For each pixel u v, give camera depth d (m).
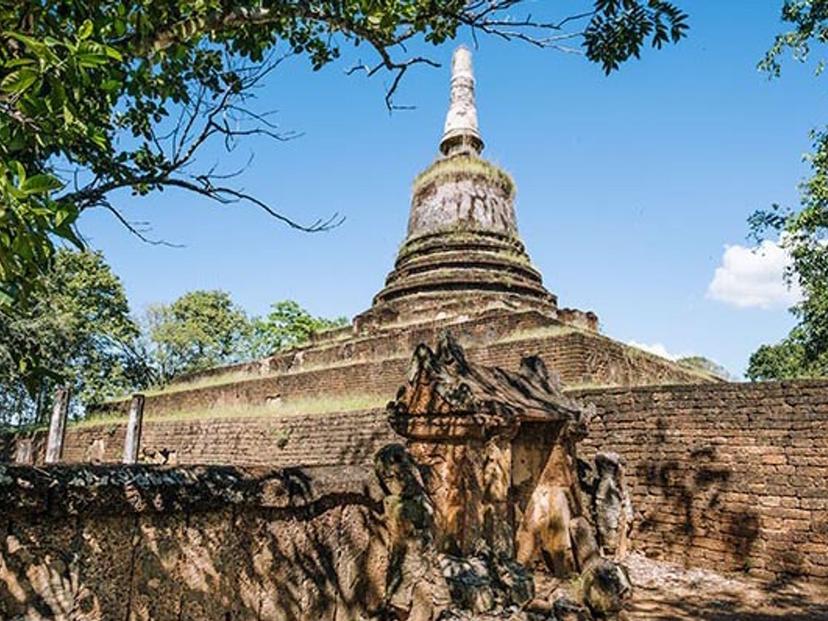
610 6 5.18
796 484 8.41
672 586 7.66
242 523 3.50
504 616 4.38
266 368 24.72
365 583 4.11
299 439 15.72
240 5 4.70
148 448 20.97
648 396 10.10
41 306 26.31
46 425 27.77
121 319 34.59
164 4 4.30
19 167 2.57
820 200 13.55
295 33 6.75
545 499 6.75
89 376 32.16
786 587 7.72
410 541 4.20
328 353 21.69
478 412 5.16
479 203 23.67
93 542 2.89
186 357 42.88
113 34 3.95
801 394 8.63
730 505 8.87
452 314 20.08
